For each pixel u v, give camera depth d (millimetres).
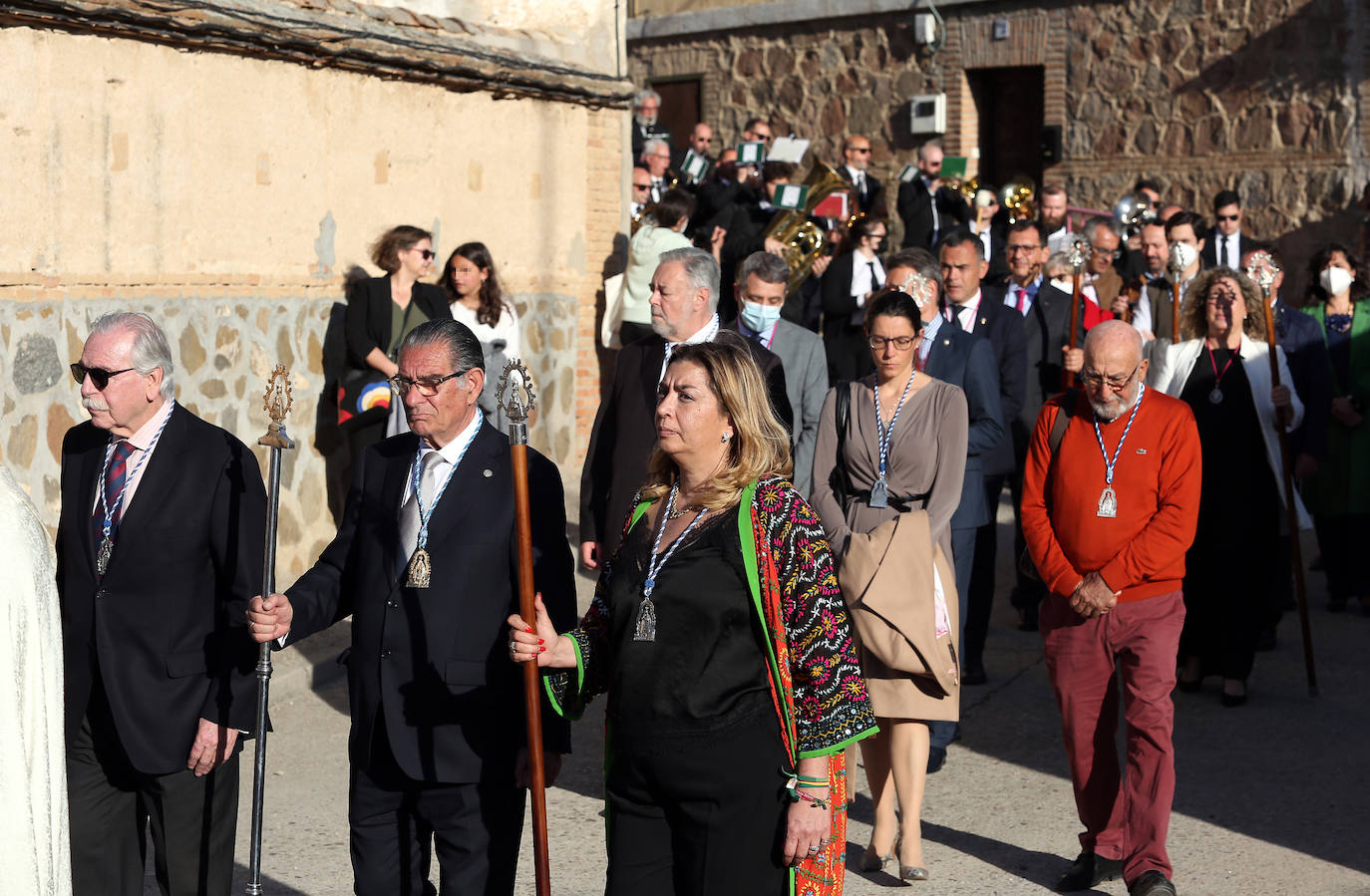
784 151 12008
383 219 8648
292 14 7789
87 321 6770
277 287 7902
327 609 3861
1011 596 8500
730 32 18078
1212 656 7176
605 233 10602
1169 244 8492
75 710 3840
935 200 12945
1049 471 5035
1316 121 13789
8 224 6332
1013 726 6723
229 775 3963
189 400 7379
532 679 3398
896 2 16500
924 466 5219
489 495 3740
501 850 3752
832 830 3314
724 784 3176
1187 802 5777
